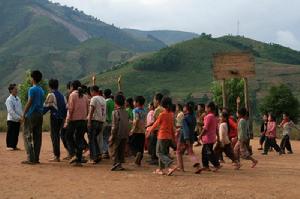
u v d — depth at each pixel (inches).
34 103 500.7
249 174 510.0
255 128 1635.1
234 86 2016.5
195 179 452.8
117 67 6825.8
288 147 860.6
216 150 551.8
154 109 584.4
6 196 342.3
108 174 459.5
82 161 534.3
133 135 539.5
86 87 560.1
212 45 6830.7
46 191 364.8
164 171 478.9
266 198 369.1
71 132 506.6
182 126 499.2
